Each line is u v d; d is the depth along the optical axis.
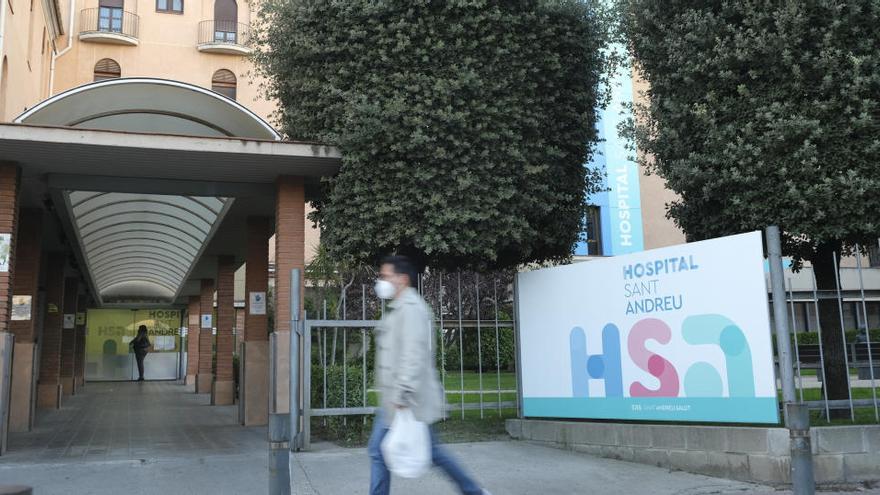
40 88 22.12
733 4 8.20
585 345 8.91
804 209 7.53
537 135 10.30
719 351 7.38
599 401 8.66
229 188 11.23
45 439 10.74
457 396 13.29
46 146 9.09
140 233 17.34
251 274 13.52
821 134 7.47
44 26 22.30
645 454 8.05
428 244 9.49
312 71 10.36
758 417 7.00
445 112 9.58
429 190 9.63
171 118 10.73
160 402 18.53
